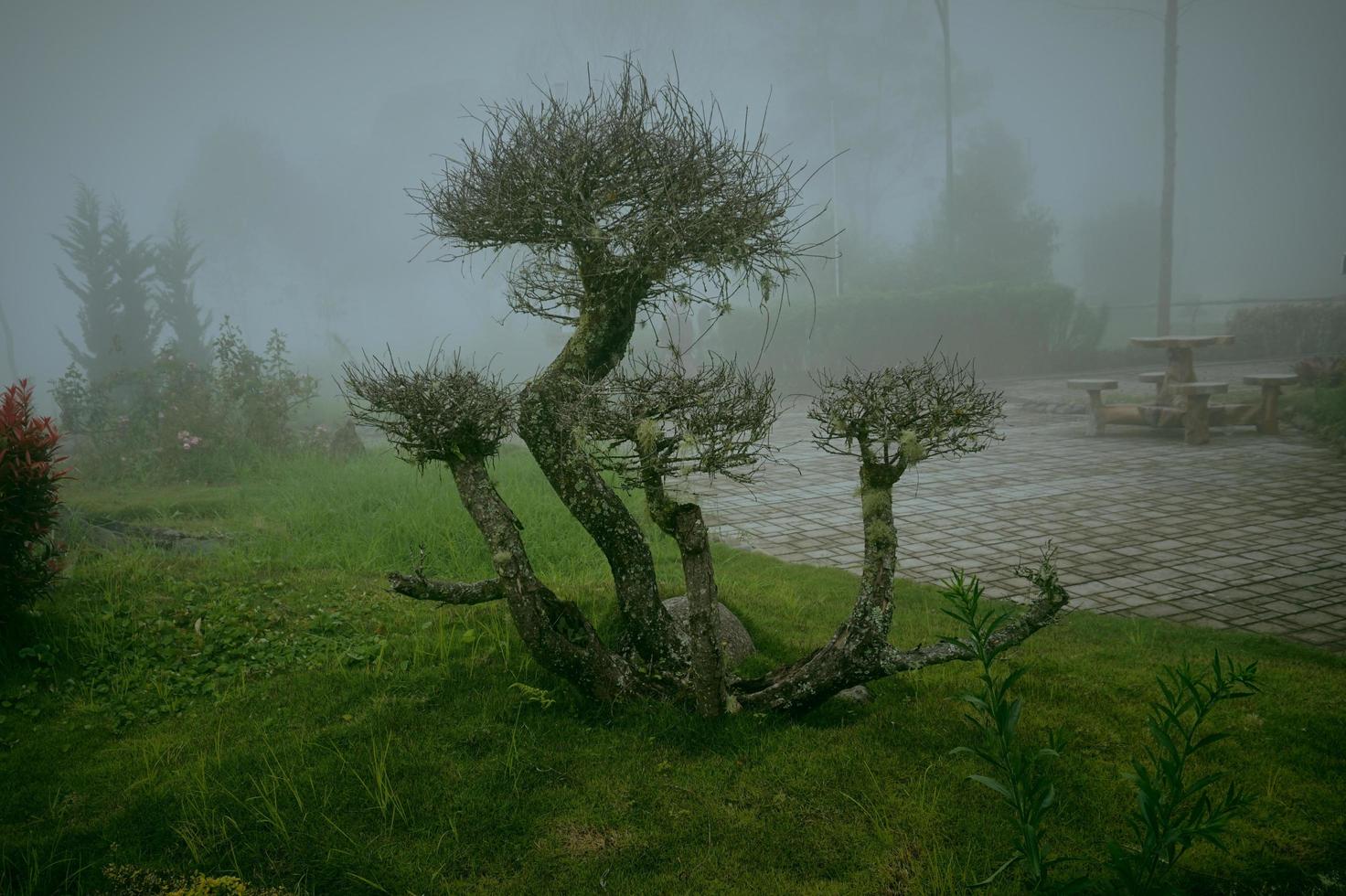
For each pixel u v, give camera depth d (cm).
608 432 343
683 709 381
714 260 359
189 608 511
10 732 380
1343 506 887
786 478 1149
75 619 478
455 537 707
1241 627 575
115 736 381
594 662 381
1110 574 695
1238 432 1380
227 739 370
